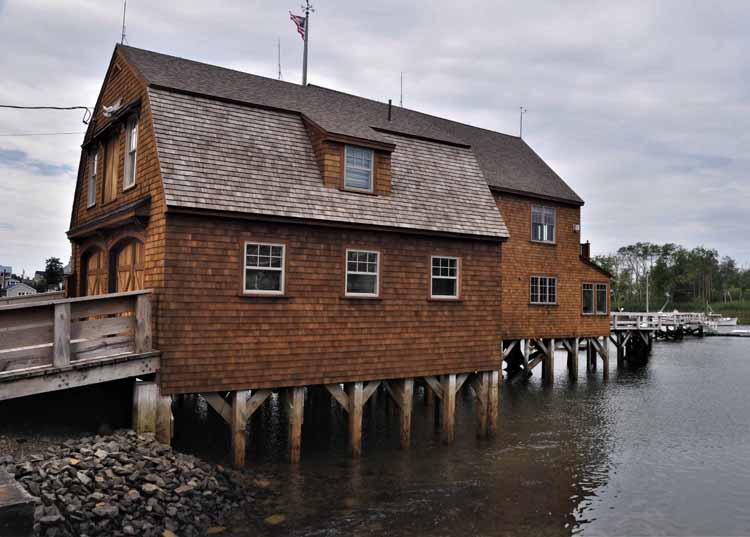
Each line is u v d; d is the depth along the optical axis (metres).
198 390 10.22
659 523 9.84
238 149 11.38
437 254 13.48
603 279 26.98
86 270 16.06
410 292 13.01
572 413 18.41
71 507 7.37
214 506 9.21
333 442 13.87
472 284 14.08
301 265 11.47
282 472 11.43
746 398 21.64
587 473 12.32
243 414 10.84
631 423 17.14
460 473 11.93
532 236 24.06
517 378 25.91
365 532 9.01
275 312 11.12
